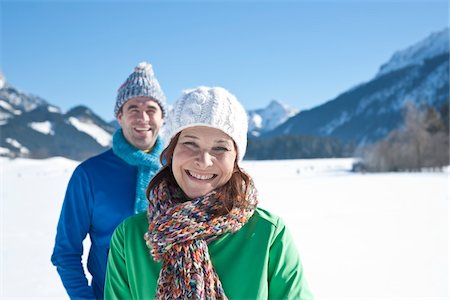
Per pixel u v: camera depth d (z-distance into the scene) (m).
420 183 21.67
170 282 1.47
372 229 8.30
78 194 2.39
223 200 1.54
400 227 8.48
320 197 15.23
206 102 1.55
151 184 1.69
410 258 5.93
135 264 1.61
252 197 1.59
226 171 1.56
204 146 1.56
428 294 4.40
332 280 4.93
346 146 115.00
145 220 1.68
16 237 7.77
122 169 2.49
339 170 44.50
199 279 1.43
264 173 38.31
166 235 1.48
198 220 1.49
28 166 42.75
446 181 22.98
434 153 41.72
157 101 2.61
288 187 20.33
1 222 9.71
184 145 1.58
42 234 8.12
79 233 2.38
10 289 4.60
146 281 1.58
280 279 1.55
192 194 1.60
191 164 1.56
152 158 2.47
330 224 8.94
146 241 1.55
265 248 1.54
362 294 4.41
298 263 1.62
